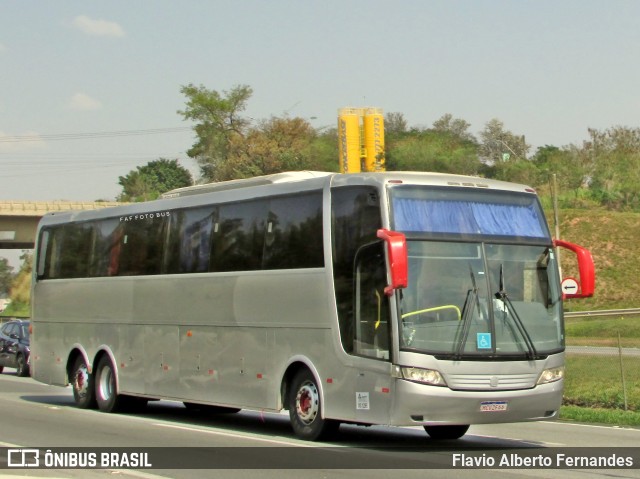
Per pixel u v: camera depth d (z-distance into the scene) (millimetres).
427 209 15062
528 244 15492
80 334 22734
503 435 17703
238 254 17938
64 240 23828
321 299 15859
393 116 121375
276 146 96125
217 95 100812
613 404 22656
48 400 24984
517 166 86938
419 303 14492
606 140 89688
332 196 15961
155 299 20203
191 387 19000
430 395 14188
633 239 73125
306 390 16250
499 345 14719
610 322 51062
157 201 20672
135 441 16266
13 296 110250
